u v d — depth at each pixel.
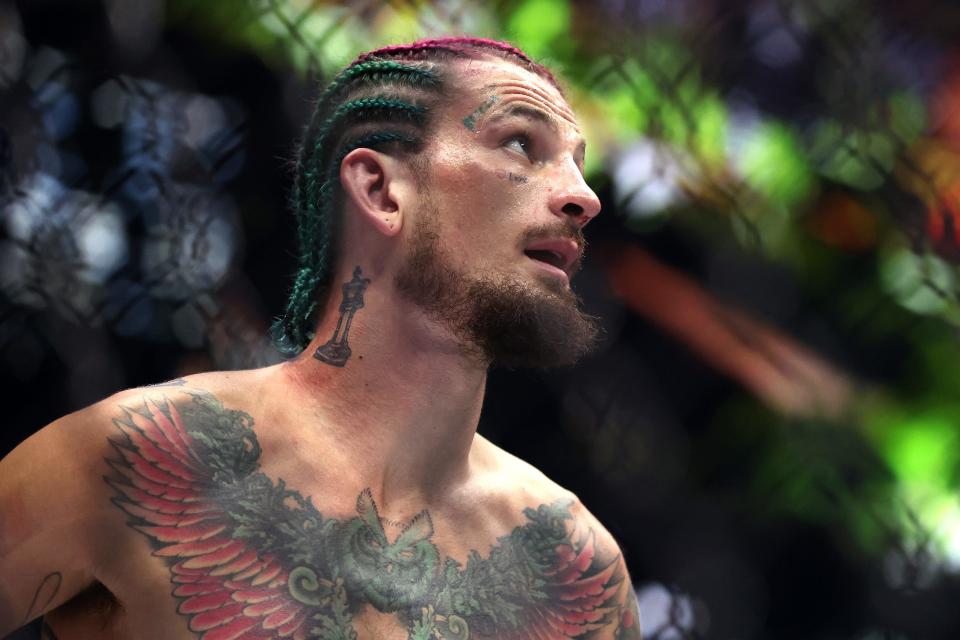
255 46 11.91
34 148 11.41
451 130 6.87
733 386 14.24
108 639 6.12
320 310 7.05
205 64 12.20
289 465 6.41
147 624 6.00
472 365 6.73
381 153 6.90
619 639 7.21
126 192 12.00
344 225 6.95
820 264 14.48
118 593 6.05
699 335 13.91
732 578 13.84
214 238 12.30
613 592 7.21
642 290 13.79
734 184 13.83
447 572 6.60
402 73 7.05
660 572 13.67
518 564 6.88
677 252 13.90
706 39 13.82
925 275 14.55
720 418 14.22
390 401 6.68
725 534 13.92
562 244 6.80
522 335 6.63
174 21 11.95
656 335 14.02
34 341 11.64
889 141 14.81
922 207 14.71
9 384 11.73
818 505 13.99
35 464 6.12
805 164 14.30
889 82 15.14
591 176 13.07
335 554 6.28
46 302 11.53
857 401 14.37
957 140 15.13
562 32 12.99
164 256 12.05
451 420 6.77
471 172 6.74
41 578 6.04
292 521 6.26
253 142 12.45
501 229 6.71
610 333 13.76
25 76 11.42
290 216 12.54
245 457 6.34
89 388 11.72
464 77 7.00
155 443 6.20
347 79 7.28
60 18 11.82
